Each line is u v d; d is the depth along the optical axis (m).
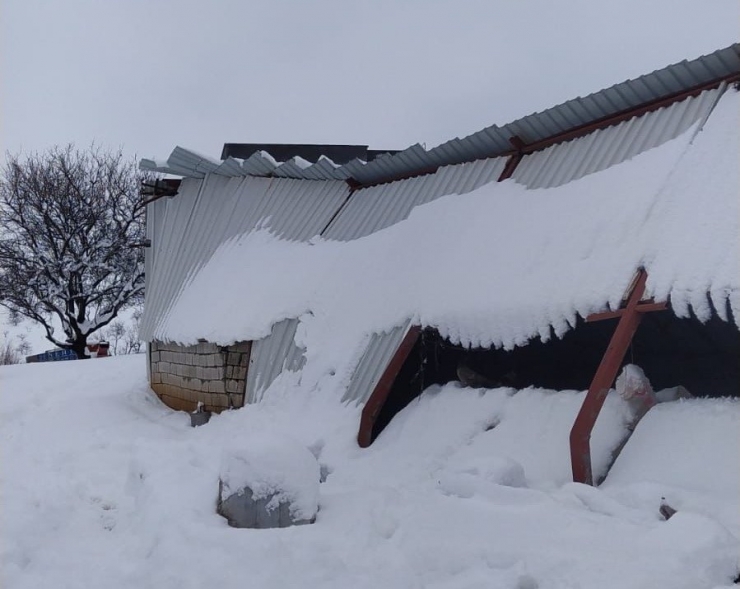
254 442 4.50
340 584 3.37
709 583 3.13
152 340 12.30
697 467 4.40
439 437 6.15
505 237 6.84
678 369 6.52
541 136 7.61
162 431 9.16
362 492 4.85
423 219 8.24
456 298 6.68
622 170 6.28
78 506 5.52
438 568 3.57
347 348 7.88
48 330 26.06
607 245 5.66
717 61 5.95
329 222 9.95
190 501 4.58
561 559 3.45
